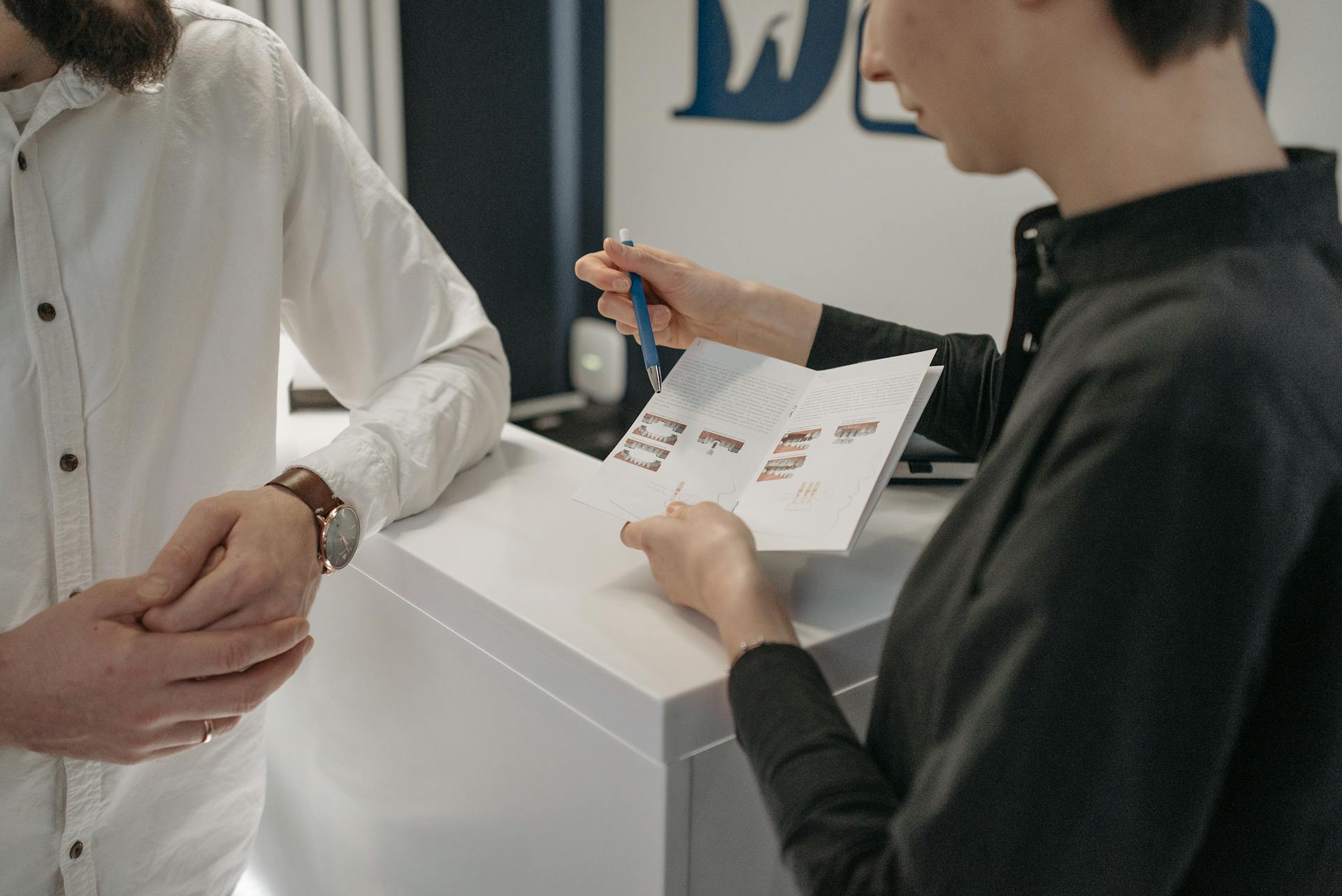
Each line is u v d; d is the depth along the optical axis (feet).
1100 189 1.45
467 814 2.59
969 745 1.33
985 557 1.42
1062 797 1.29
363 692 2.91
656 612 2.26
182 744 2.27
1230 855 1.52
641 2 5.88
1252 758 1.47
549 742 2.23
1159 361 1.27
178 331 2.64
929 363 2.27
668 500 2.40
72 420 2.40
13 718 2.13
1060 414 1.37
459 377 3.13
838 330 2.87
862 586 2.43
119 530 2.54
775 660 1.71
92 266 2.39
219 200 2.69
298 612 2.31
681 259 2.89
